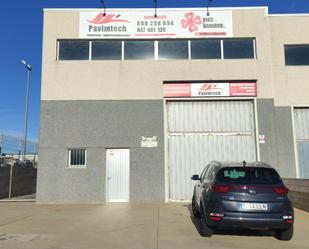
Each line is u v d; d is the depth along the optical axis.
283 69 18.03
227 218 8.77
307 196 13.73
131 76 17.62
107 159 17.25
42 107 17.44
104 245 8.57
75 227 10.80
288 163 17.47
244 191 8.85
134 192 17.02
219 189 9.00
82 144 17.23
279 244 8.78
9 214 13.51
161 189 17.02
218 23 17.95
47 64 17.67
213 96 17.53
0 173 20.97
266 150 17.27
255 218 8.70
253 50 17.97
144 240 9.09
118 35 17.83
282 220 8.73
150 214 13.29
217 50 17.92
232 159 17.39
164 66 17.69
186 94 17.52
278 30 18.23
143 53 17.88
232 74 17.66
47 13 17.97
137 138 17.30
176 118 17.62
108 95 17.52
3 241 8.98
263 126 17.41
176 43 17.95
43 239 9.20
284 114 17.75
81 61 17.69
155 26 17.89
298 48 18.41
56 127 17.33
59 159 17.17
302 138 17.83
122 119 17.41
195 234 9.80
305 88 17.94
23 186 24.44
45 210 14.55
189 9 17.97
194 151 17.42
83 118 17.39
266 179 9.12
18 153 25.11
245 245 8.65
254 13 18.05
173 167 17.34
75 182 17.05
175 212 13.77
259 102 17.53
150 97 17.53
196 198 12.02
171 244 8.68
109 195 17.06
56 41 17.88
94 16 17.95
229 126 17.59
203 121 17.61
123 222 11.62
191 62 17.70
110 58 17.84
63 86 17.56
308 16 18.34
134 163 17.17
